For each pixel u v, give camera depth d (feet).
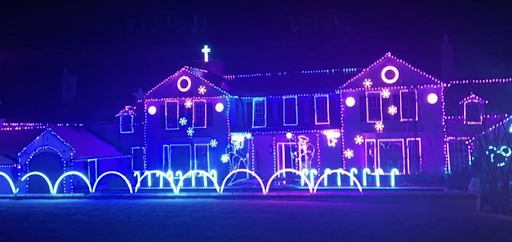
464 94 128.77
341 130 124.67
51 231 61.52
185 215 73.61
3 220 72.33
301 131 128.57
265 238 53.78
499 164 88.58
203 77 133.49
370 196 95.25
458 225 61.67
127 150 141.59
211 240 53.16
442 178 115.03
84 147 127.24
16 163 121.19
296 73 141.59
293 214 72.64
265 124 133.80
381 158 123.03
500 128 110.01
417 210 76.43
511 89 127.54
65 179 119.75
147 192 111.34
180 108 134.62
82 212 80.38
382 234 55.47
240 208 81.05
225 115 132.26
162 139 134.62
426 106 121.80
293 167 132.77
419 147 121.19
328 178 125.29
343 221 65.31
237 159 133.08
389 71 123.03
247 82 142.00
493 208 74.54
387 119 123.24
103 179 133.08
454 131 122.01
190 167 132.67
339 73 137.90
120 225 65.16
